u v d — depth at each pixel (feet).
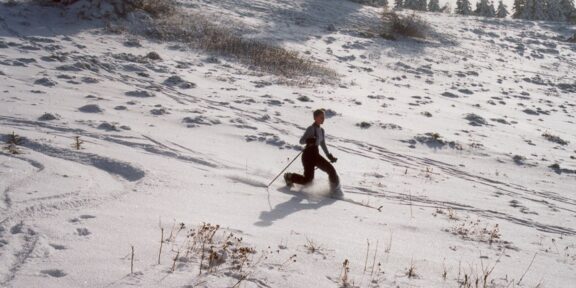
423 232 20.99
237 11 108.27
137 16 82.48
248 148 34.50
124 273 12.51
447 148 44.62
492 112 68.90
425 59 104.99
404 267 15.93
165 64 63.57
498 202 29.86
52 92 42.55
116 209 17.93
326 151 26.61
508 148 48.21
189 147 31.58
